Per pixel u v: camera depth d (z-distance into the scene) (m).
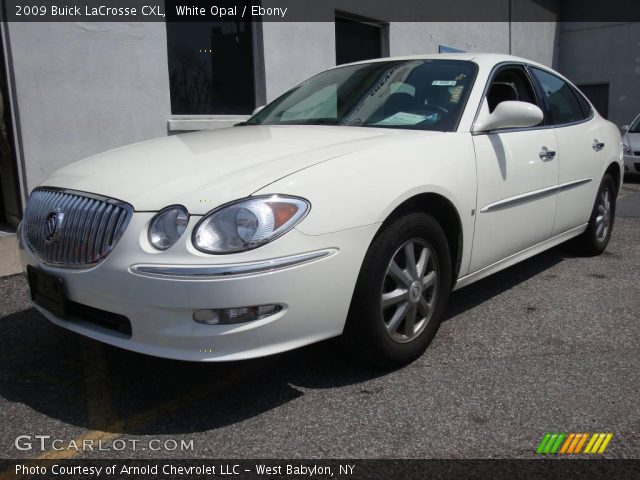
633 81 16.94
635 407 2.71
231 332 2.39
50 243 2.72
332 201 2.59
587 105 5.10
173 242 2.39
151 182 2.61
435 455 2.36
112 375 3.03
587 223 5.00
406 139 3.09
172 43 7.23
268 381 2.96
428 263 3.12
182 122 6.94
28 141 5.81
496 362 3.17
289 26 8.12
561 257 5.36
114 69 6.33
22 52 5.69
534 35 16.02
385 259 2.80
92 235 2.56
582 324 3.72
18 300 4.11
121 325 2.55
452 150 3.22
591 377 3.00
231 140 3.24
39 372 3.06
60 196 2.80
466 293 4.34
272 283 2.40
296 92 4.32
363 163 2.78
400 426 2.56
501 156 3.56
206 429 2.55
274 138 3.21
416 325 3.12
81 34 6.04
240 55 7.89
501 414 2.65
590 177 4.74
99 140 6.30
